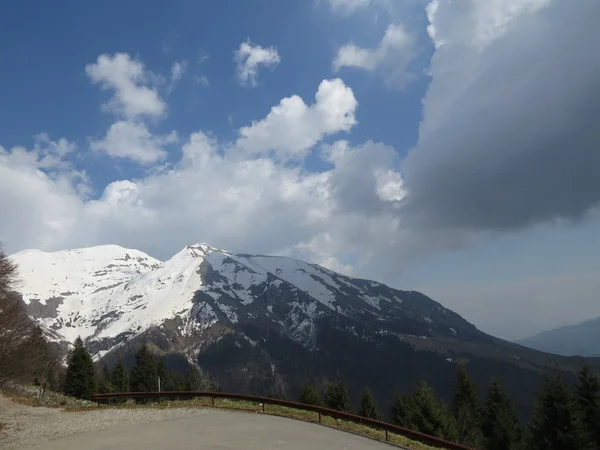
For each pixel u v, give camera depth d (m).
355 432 21.89
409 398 68.31
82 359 77.88
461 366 81.19
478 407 75.25
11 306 52.19
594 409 53.34
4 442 22.55
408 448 19.42
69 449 20.17
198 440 20.42
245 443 19.69
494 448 57.88
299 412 26.80
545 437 49.75
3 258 55.38
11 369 50.69
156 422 25.14
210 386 113.75
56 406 35.59
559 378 52.00
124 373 94.19
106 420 26.88
